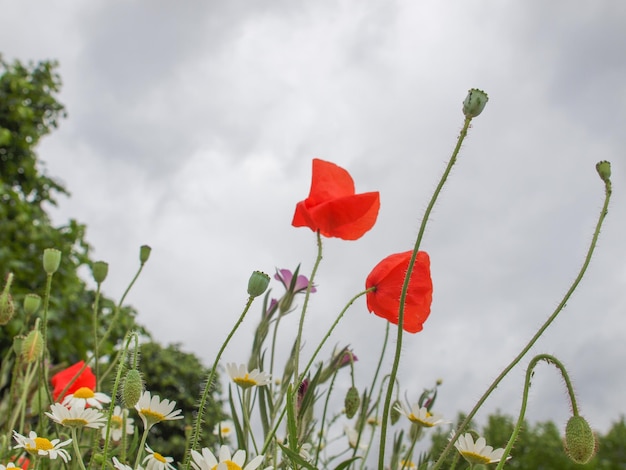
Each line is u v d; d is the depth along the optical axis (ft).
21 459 2.31
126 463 1.78
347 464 1.53
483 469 1.87
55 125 9.75
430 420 2.15
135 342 1.63
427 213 1.46
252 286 1.58
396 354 1.44
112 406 1.51
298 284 2.39
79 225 7.66
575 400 1.49
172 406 1.69
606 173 1.54
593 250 1.52
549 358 1.50
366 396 2.31
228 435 2.73
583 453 1.48
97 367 2.25
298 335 1.77
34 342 2.02
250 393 2.06
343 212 1.82
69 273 6.92
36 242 7.10
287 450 1.44
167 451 6.68
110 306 6.82
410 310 1.94
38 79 9.40
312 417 2.13
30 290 6.73
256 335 2.19
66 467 2.03
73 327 6.57
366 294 1.99
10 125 8.80
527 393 1.49
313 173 1.92
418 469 2.21
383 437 1.42
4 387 3.01
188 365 8.80
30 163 8.79
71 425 1.70
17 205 7.22
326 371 2.31
